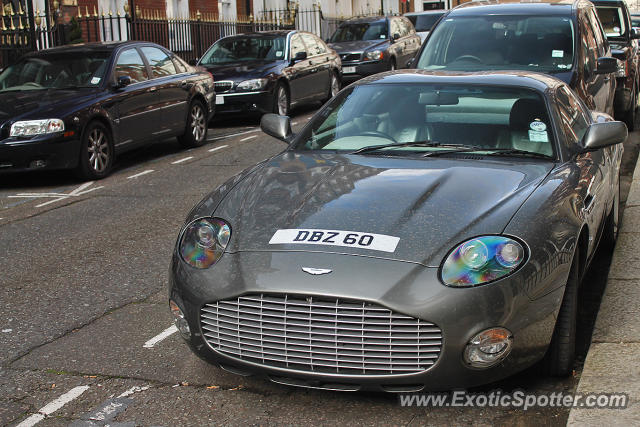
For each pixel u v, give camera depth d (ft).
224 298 12.14
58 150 31.76
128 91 35.55
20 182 34.01
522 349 11.85
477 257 11.65
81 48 36.91
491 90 16.90
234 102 47.60
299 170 14.93
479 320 11.37
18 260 21.83
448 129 16.17
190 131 40.81
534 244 12.07
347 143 16.39
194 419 12.41
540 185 13.70
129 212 27.17
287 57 51.26
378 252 11.85
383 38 69.77
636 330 14.28
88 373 14.26
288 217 12.97
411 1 142.82
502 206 12.75
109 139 34.27
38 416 12.69
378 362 11.54
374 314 11.43
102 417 12.59
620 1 43.01
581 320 16.10
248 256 12.32
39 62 36.35
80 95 33.65
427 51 29.22
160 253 21.93
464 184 13.61
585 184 14.60
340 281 11.53
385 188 13.57
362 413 12.39
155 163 37.29
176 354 14.97
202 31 72.23
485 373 11.69
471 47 28.50
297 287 11.62
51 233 24.76
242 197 13.96
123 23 67.56
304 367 11.89
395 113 16.87
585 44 28.14
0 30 52.85
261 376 12.37
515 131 15.87
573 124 17.02
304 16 101.60
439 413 12.34
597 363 13.04
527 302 11.74
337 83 58.29
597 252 20.10
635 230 21.11
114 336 15.99
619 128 15.55
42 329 16.55
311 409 12.57
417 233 12.16
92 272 20.40
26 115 31.55
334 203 13.17
